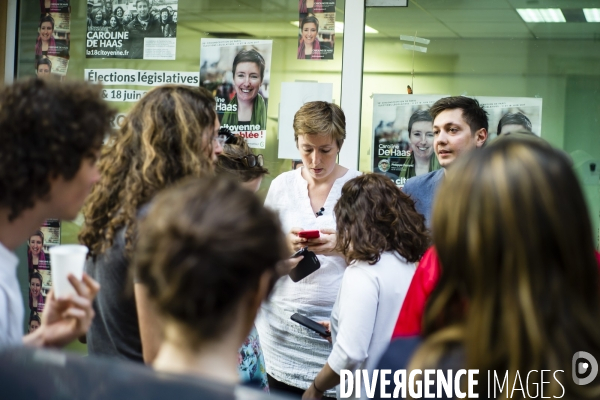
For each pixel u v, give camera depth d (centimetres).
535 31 392
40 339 143
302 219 322
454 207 113
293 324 300
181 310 101
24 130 143
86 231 186
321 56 414
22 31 448
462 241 112
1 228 147
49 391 84
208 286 100
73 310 144
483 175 110
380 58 408
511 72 396
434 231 118
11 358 89
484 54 398
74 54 442
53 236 442
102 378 85
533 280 105
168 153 187
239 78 424
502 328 106
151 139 187
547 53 391
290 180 335
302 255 292
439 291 119
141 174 182
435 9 402
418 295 212
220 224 102
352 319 228
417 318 211
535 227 106
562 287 106
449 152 321
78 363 88
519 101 396
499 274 108
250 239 102
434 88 403
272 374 306
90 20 440
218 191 107
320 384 237
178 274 99
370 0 408
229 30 425
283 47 418
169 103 192
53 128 144
